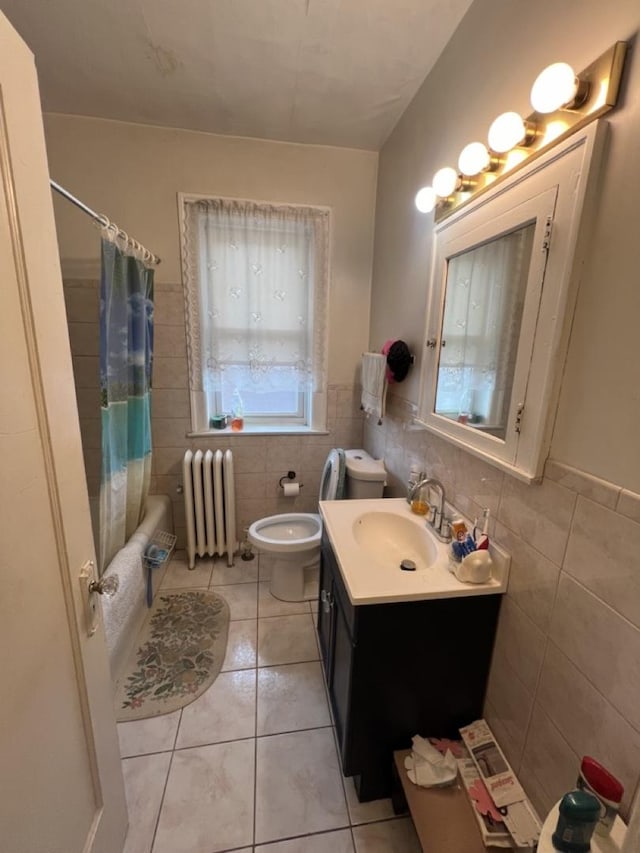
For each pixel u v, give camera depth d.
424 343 1.58
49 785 0.72
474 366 1.26
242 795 1.23
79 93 1.79
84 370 2.22
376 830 1.15
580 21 0.82
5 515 0.60
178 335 2.30
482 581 1.12
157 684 1.61
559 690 0.90
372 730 1.19
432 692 1.19
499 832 0.96
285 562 2.08
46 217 0.72
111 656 1.54
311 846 1.11
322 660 1.72
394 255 2.02
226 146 2.13
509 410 1.04
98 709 0.93
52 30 1.41
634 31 0.69
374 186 2.31
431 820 1.01
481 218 1.16
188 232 2.19
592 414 0.80
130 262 1.84
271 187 2.22
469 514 1.30
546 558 0.94
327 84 1.69
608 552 0.76
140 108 1.90
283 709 1.51
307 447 2.59
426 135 1.62
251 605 2.09
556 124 0.86
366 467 2.11
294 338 2.42
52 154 2.01
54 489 0.75
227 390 2.42
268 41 1.45
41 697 0.70
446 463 1.46
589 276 0.80
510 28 1.06
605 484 0.76
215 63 1.58
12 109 0.62
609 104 0.73
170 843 1.11
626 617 0.72
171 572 2.38
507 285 1.08
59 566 0.77
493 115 1.15
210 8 1.32
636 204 0.69
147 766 1.31
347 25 1.37
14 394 0.63
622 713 0.73
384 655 1.13
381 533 1.56
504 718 1.13
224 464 2.38
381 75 1.62
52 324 0.74
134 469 1.98
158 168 2.10
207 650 1.79
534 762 0.99
